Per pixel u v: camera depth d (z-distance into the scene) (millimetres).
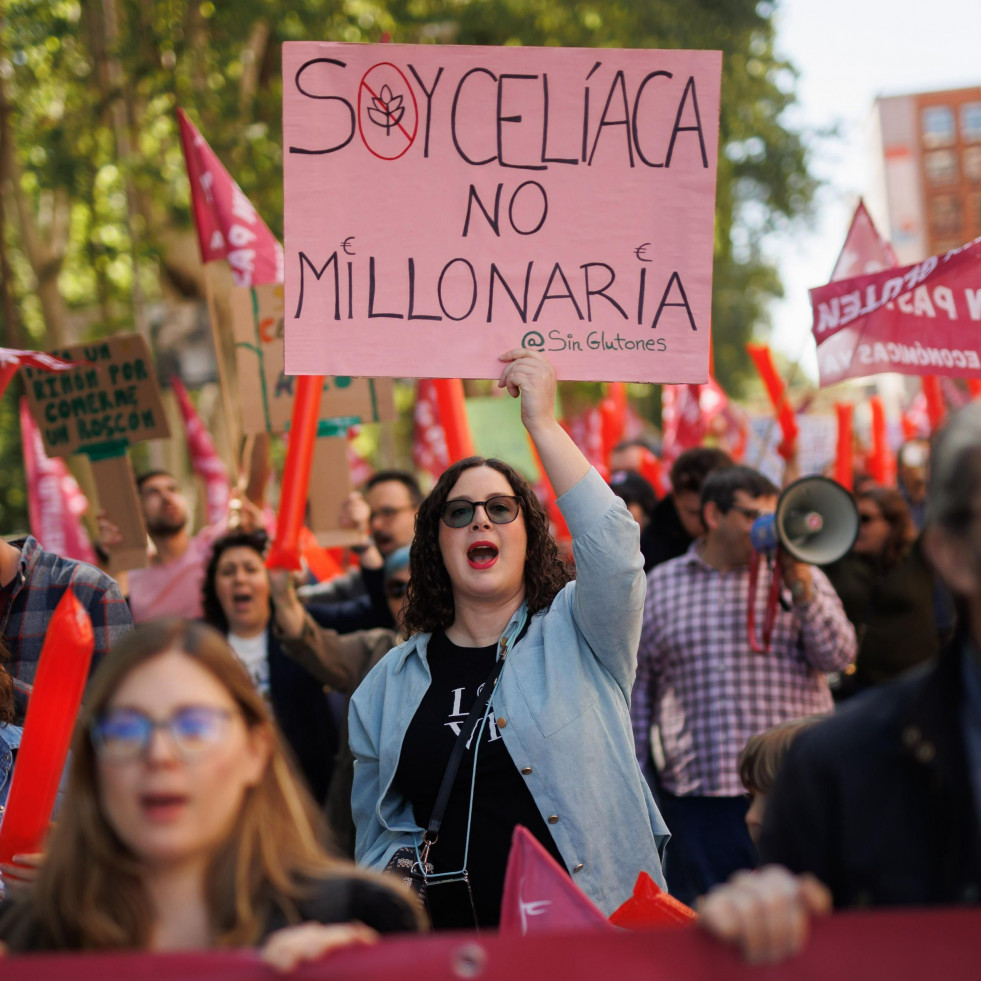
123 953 5418
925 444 27000
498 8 53844
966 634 5438
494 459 10977
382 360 11031
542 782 9727
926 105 147625
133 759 5820
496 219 11086
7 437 63188
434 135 11094
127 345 18125
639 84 11062
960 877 5230
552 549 10883
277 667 16344
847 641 15016
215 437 53156
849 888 5438
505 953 5098
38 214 55625
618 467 25828
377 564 18047
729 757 15039
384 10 48188
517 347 11039
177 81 44562
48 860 6098
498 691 10086
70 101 47688
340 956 5133
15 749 10383
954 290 14828
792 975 4973
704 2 59812
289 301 11031
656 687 15758
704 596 15469
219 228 18109
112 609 11625
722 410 34031
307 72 11055
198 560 21312
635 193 11086
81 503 28031
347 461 17266
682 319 11031
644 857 9875
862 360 14953
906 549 18812
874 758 5438
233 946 5879
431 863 9891
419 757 10086
